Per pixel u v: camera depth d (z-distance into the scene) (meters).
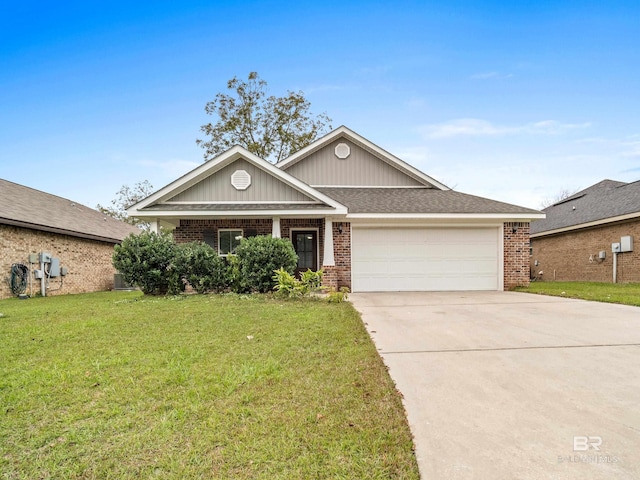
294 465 2.26
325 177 14.78
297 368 3.89
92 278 16.30
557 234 18.77
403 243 11.81
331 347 4.66
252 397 3.17
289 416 2.85
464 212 11.49
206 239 12.25
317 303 8.17
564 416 2.88
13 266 11.80
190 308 7.52
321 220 12.52
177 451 2.41
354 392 3.29
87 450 2.43
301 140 27.80
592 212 16.97
